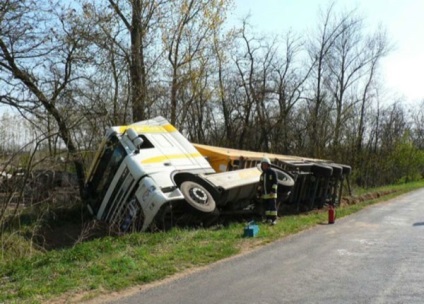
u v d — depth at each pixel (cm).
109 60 1669
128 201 1264
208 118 3903
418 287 661
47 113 1320
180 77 2284
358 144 3944
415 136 6894
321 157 3725
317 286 678
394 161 5294
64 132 1270
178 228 1207
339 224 1400
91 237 1302
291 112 4031
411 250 949
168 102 2328
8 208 1259
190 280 733
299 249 973
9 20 1150
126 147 1316
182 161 1362
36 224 1270
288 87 3888
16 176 1170
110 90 1772
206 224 1307
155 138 1395
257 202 1480
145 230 1212
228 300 621
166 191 1217
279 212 1789
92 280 720
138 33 1902
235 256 909
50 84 1373
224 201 1329
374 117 4697
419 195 3100
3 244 1104
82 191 1562
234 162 1530
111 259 832
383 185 4841
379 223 1427
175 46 2220
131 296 653
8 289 695
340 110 4103
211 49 2389
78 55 1388
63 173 1614
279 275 751
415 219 1539
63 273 771
